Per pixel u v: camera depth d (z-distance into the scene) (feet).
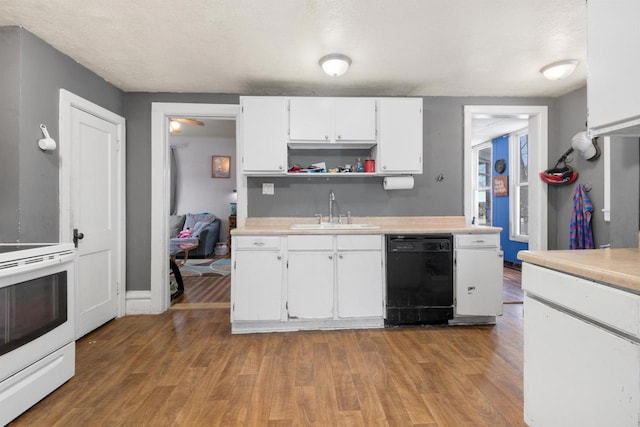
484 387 5.83
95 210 8.75
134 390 5.78
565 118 10.51
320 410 5.19
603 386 3.05
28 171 6.68
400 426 4.80
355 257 8.61
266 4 5.89
